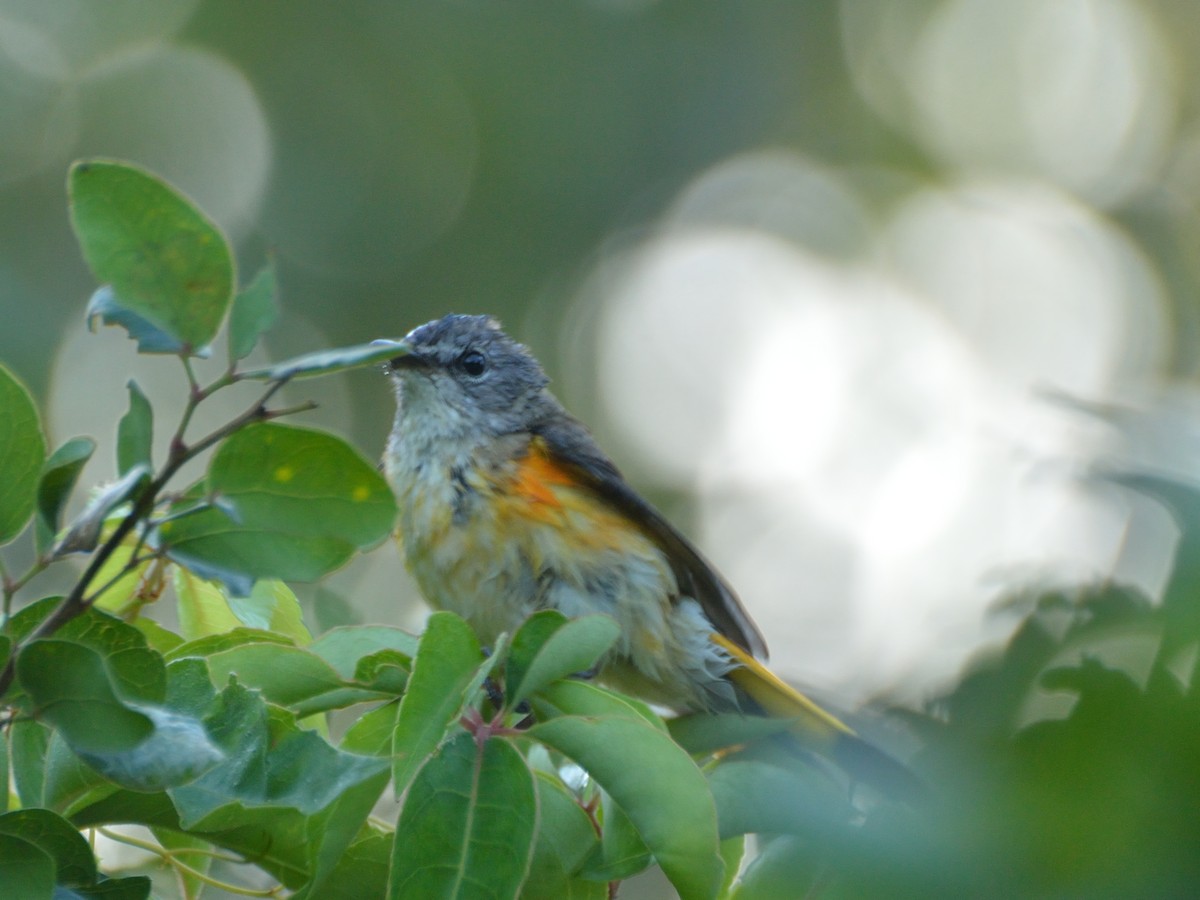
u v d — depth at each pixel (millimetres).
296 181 16953
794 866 3365
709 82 18469
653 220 17906
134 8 17250
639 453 17766
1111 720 2678
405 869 4012
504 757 4184
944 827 2654
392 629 5262
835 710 3061
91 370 15688
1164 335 11352
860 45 19156
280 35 17328
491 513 8609
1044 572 3166
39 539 3906
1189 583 2908
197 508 3670
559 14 18062
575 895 4695
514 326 17203
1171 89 17828
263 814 4570
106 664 3537
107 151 16734
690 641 8734
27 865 3736
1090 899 2496
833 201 18625
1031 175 18219
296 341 16547
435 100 17438
